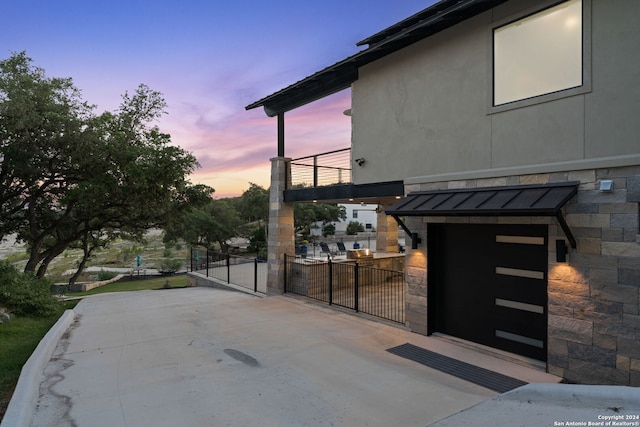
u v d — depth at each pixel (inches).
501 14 254.7
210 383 209.8
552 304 225.3
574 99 219.6
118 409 178.1
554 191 218.2
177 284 952.3
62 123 561.9
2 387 202.4
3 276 429.7
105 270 1446.9
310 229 1760.6
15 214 741.3
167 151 657.0
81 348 274.5
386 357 255.0
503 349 262.7
